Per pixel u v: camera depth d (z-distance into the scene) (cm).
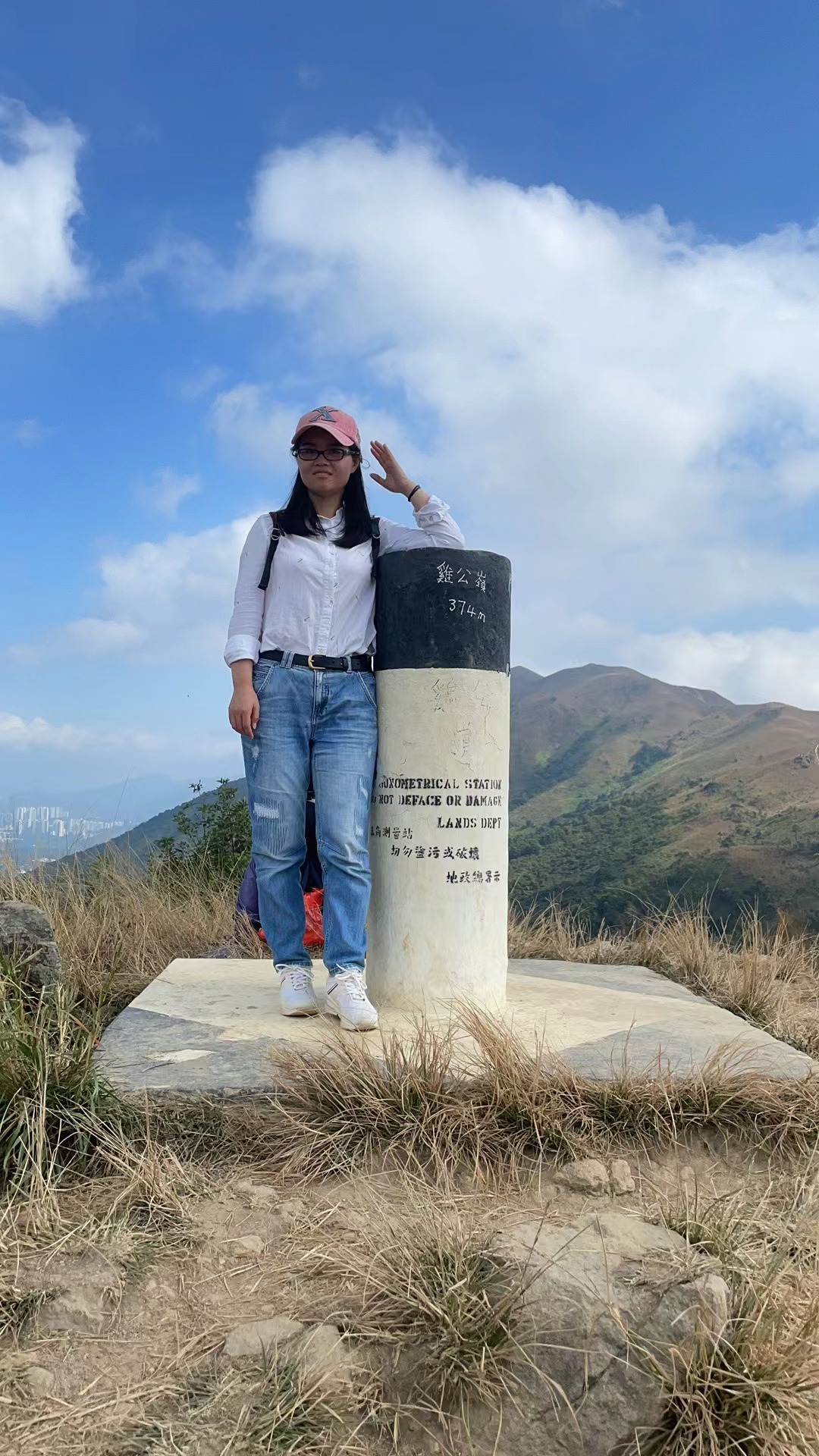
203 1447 207
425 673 414
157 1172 289
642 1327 223
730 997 526
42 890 624
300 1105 323
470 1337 225
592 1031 398
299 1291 251
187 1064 346
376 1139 313
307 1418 215
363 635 419
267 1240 272
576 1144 310
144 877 744
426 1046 348
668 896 719
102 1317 242
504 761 430
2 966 361
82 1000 476
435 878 412
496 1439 215
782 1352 221
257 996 449
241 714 402
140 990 509
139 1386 221
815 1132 324
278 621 410
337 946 399
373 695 423
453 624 414
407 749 416
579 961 631
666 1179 307
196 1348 233
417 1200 284
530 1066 331
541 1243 249
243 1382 222
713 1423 213
